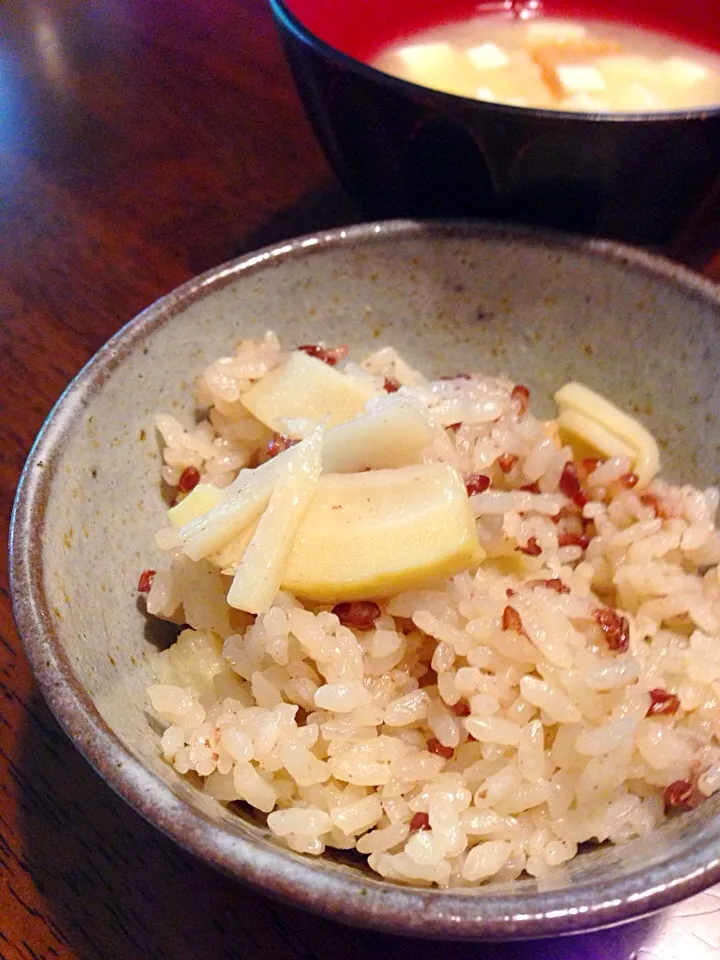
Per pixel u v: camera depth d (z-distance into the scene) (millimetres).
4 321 221
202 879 144
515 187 188
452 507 150
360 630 154
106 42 311
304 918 140
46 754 157
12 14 327
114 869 145
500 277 194
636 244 203
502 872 138
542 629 150
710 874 116
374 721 148
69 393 160
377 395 172
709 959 138
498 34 241
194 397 184
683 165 180
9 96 287
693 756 144
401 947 138
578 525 181
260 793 139
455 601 155
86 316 223
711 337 180
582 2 245
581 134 172
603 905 114
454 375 202
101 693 138
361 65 177
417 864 133
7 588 176
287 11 192
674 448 188
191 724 146
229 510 152
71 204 250
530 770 144
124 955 138
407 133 183
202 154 263
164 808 120
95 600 152
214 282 181
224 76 294
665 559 171
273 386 180
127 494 167
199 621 157
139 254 236
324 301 194
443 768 150
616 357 193
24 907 142
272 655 148
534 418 193
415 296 197
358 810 141
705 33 237
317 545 151
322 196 250
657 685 152
